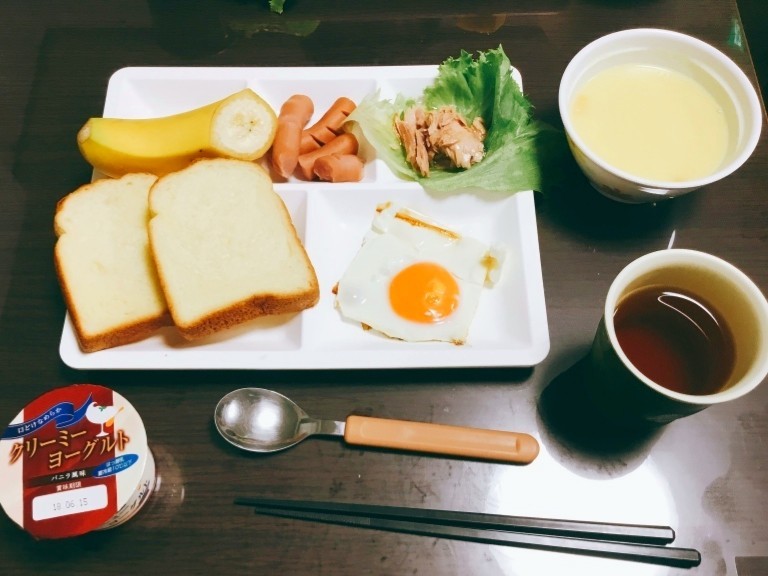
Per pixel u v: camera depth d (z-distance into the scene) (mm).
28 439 313
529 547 322
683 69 397
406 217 407
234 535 327
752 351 281
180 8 487
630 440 346
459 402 356
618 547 317
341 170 405
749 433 347
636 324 321
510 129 413
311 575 319
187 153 396
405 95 445
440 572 318
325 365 344
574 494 335
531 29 469
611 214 407
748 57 457
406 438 336
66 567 321
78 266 374
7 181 426
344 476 339
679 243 398
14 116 450
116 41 475
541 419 352
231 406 349
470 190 407
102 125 393
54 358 370
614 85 397
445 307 380
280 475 339
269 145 411
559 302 383
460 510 331
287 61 461
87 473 306
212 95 451
